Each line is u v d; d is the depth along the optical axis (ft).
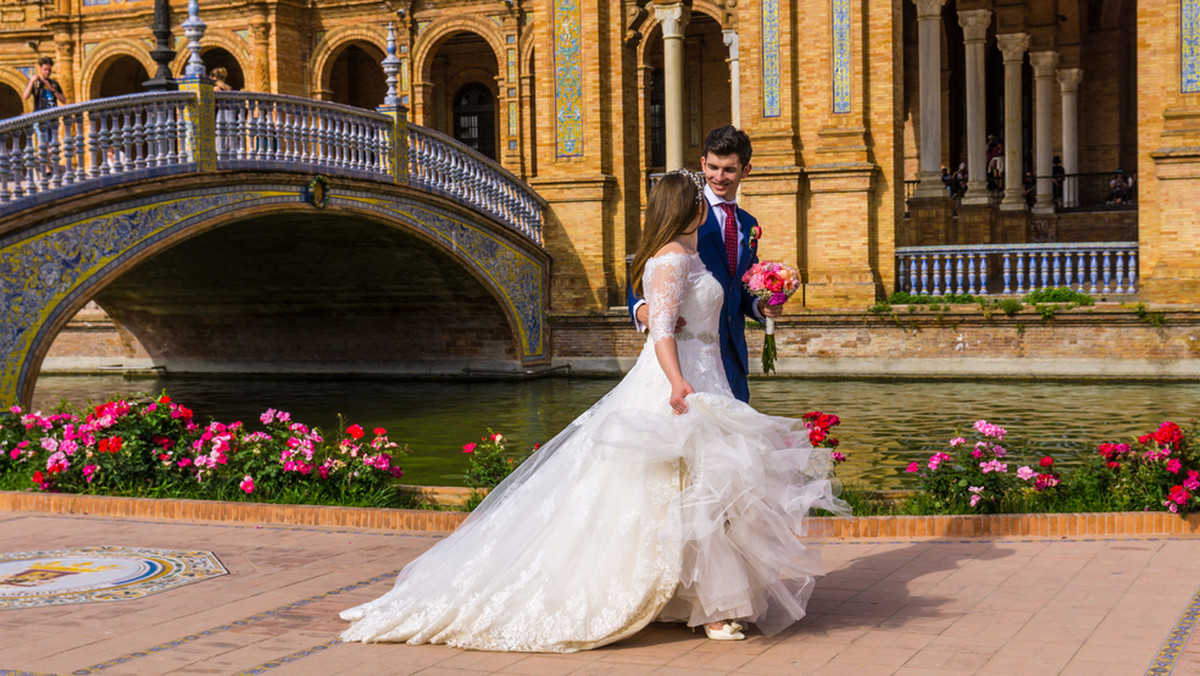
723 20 97.81
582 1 82.69
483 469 32.22
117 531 27.53
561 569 17.60
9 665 16.76
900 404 58.70
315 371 87.04
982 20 90.07
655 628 18.47
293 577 22.38
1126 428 48.67
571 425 19.40
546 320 83.30
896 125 74.79
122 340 91.91
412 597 18.17
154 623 19.02
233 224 67.10
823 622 18.42
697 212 18.29
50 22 116.57
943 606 19.20
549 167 84.07
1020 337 68.95
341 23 111.75
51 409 66.13
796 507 17.60
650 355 18.60
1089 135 114.11
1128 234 96.58
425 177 71.26
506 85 108.27
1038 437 46.70
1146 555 22.75
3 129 45.32
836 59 74.23
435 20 110.22
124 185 49.88
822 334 73.41
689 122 118.32
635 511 17.40
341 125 64.69
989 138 112.78
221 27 111.24
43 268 46.80
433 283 78.48
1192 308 64.59
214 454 31.91
